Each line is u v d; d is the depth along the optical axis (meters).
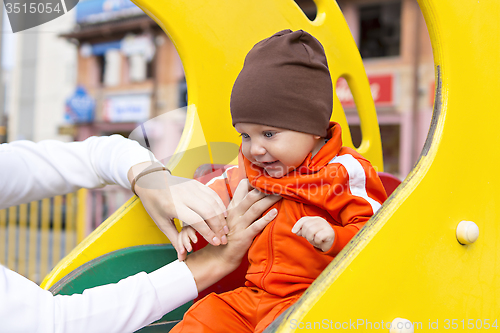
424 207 0.61
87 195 3.17
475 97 0.67
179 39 0.90
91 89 8.61
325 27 1.19
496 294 0.67
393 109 6.54
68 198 3.22
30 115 9.16
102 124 8.27
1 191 0.75
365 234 0.58
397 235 0.59
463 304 0.63
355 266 0.56
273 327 0.55
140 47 8.25
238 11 0.99
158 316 0.66
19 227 3.22
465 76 0.67
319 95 0.77
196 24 0.92
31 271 3.16
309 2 6.31
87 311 0.58
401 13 6.48
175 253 0.88
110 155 0.81
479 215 0.66
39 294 0.57
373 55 6.74
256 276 0.80
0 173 0.75
